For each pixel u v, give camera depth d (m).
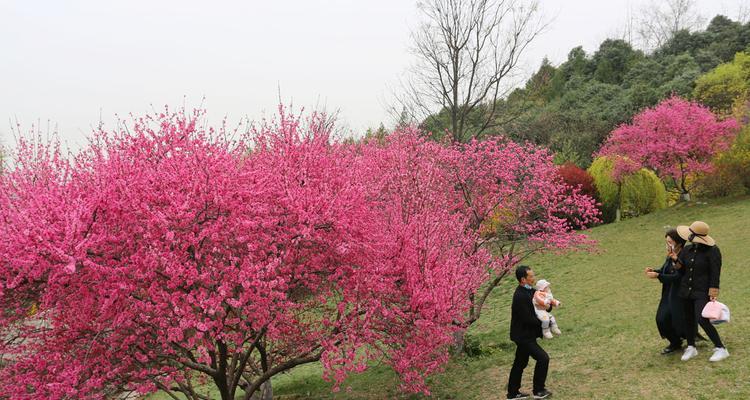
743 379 5.91
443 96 20.03
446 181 12.08
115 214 6.48
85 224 6.09
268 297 6.46
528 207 12.90
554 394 7.23
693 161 21.66
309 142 8.10
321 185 7.32
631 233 20.11
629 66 53.91
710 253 6.46
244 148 8.61
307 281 7.48
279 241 6.86
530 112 39.31
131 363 6.88
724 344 7.05
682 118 21.25
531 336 6.91
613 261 16.91
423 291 7.16
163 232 6.41
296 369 14.14
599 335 9.70
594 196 24.50
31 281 6.09
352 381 11.51
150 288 6.17
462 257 9.32
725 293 10.22
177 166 6.93
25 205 6.73
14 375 6.77
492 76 19.53
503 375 9.26
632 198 24.55
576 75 54.62
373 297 7.43
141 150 7.34
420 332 7.52
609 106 43.16
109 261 6.49
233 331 7.36
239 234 6.77
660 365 7.13
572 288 14.91
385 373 11.41
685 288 6.70
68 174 7.35
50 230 5.65
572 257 18.72
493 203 12.29
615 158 23.52
